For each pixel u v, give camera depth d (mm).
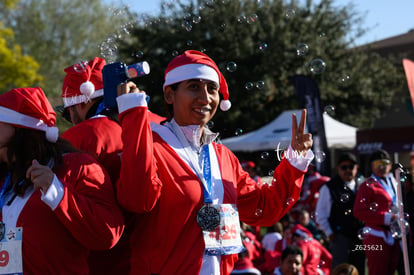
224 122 17375
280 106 18469
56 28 29953
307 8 19438
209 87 2303
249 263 5387
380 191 5281
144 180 2018
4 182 2104
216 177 2248
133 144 2021
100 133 2420
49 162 2072
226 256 2203
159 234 2145
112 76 2146
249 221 2494
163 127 2299
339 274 4375
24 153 2059
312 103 9734
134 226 2285
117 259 2428
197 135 2281
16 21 29594
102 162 2379
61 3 30359
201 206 2168
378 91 20562
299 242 5566
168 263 2131
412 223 5199
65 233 2031
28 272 1988
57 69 29250
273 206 2424
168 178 2162
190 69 2256
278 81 18281
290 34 18406
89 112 2662
